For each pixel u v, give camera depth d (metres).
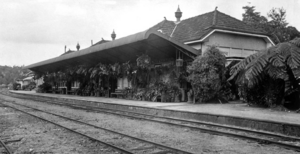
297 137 8.29
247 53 22.66
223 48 21.05
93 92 29.47
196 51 18.31
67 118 12.88
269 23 35.06
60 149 7.04
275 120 9.35
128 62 23.05
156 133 9.38
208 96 17.05
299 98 13.47
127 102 18.52
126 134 8.80
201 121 11.93
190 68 17.22
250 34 21.98
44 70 43.41
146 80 22.23
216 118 11.35
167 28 25.36
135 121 12.25
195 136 8.87
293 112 12.15
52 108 18.64
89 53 22.88
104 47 20.34
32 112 15.98
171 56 20.67
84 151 6.82
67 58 27.52
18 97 32.94
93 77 28.00
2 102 24.39
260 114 11.25
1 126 10.66
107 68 25.39
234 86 18.66
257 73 12.90
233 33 21.36
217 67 17.14
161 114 13.98
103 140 8.19
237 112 12.02
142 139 7.92
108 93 26.73
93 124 11.38
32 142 7.84
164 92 18.75
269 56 12.95
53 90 39.81
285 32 33.56
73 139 8.25
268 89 13.77
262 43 23.73
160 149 7.04
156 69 21.16
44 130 9.74
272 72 12.78
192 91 17.89
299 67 12.18
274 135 8.51
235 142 7.99
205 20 22.64
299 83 13.24
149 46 19.47
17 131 9.56
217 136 8.85
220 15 22.81
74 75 32.25
